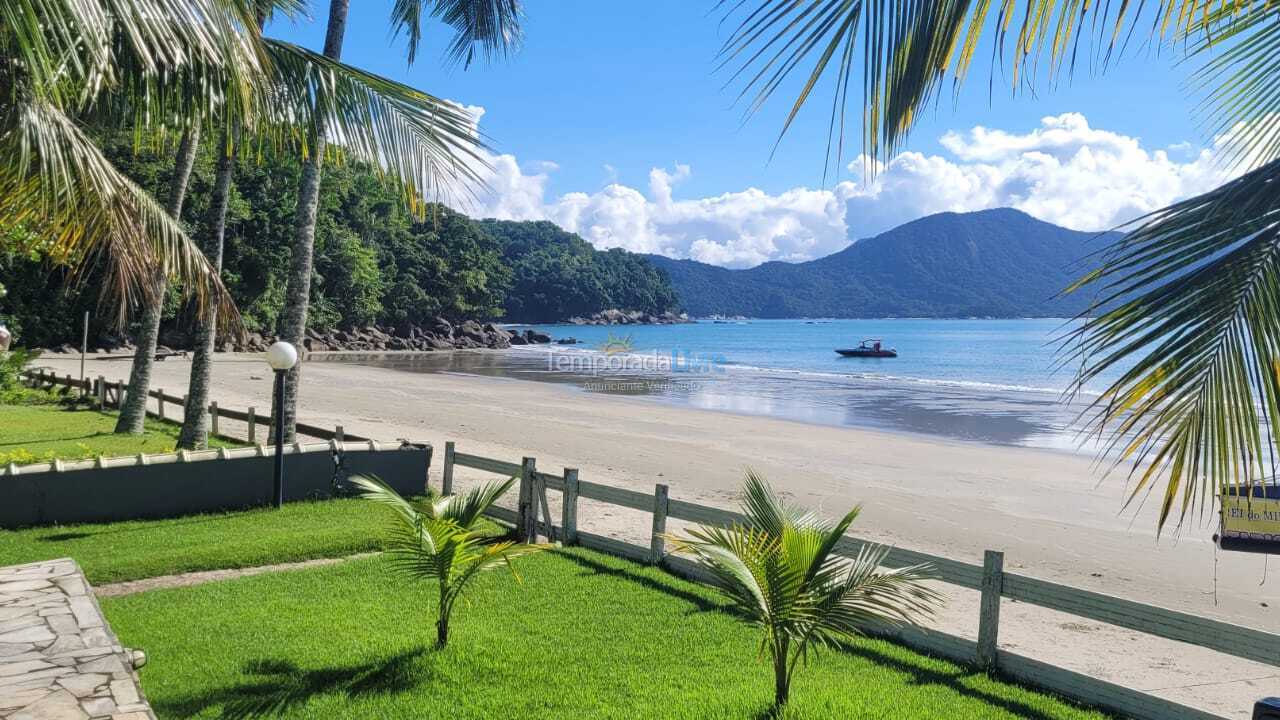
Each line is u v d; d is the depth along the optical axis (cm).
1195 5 288
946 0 252
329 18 1434
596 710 538
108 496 1053
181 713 513
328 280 8362
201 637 647
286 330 1466
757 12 240
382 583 812
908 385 4588
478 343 9969
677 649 660
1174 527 1334
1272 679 686
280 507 1134
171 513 1095
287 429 1455
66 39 414
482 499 693
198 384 1517
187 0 472
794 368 6247
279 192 6850
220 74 569
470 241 11362
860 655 686
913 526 1308
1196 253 258
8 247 770
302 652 622
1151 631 562
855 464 1927
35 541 935
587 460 1859
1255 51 309
